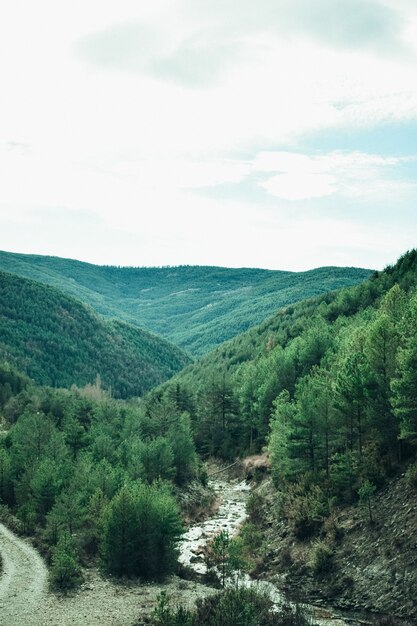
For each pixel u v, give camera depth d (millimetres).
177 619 27141
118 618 29359
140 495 39781
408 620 27953
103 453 63594
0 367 179375
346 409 44656
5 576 35469
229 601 28422
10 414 118688
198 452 93875
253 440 85062
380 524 35969
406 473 38688
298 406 51281
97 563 39031
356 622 29344
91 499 46000
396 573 31344
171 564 38781
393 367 41969
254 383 86062
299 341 85062
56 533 42281
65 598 32219
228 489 70625
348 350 57656
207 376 138000
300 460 49906
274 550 42219
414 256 117312
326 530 39469
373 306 105812
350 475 42031
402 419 39531
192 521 55375
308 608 31703
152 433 80562
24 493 53438
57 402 120250
